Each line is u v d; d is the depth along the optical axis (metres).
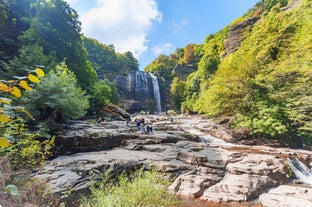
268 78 20.91
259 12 61.88
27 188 5.34
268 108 19.47
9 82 1.21
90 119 28.20
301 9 28.70
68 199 7.48
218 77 25.25
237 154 12.77
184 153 12.84
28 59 16.33
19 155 6.66
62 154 12.32
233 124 23.16
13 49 21.16
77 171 9.55
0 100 1.14
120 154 12.59
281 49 24.92
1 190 4.13
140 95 62.41
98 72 66.75
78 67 30.92
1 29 21.86
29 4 27.23
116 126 21.06
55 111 12.87
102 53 86.75
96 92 32.44
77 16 31.39
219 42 70.44
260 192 9.25
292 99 18.61
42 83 11.90
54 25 27.73
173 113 55.28
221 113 24.25
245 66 24.11
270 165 11.34
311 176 11.81
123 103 57.97
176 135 18.45
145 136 16.33
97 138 14.32
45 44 24.50
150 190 5.66
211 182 9.95
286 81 19.86
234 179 10.02
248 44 34.28
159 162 11.59
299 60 20.12
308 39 20.25
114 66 84.06
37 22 24.11
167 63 100.06
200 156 12.13
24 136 7.38
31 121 11.71
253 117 20.88
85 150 13.45
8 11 24.50
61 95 12.59
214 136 21.92
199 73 58.97
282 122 18.73
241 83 22.98
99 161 10.78
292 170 11.81
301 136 18.64
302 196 8.31
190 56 89.88
